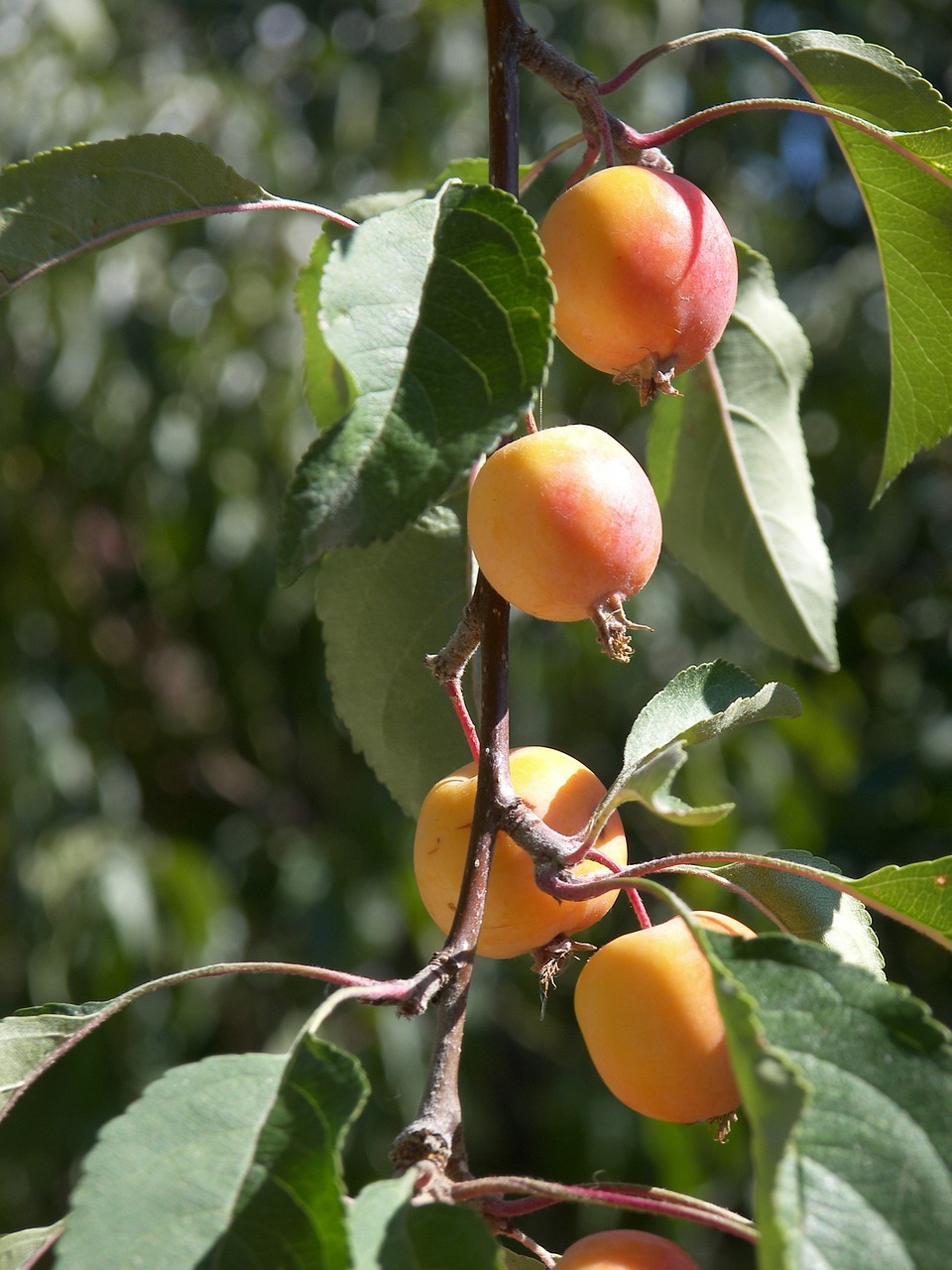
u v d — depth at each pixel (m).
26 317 1.13
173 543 1.19
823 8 1.27
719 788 1.09
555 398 1.10
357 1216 0.40
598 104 0.47
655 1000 0.44
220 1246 0.40
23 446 1.26
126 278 1.14
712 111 0.48
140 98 1.19
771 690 0.45
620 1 1.17
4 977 1.20
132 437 1.18
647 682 1.13
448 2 1.22
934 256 0.50
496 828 0.45
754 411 0.55
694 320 0.46
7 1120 1.12
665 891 0.42
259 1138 0.41
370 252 0.42
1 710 1.16
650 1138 1.04
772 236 1.25
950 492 1.34
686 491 0.56
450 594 0.52
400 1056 1.15
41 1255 0.46
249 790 1.41
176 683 1.45
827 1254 0.39
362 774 1.20
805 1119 0.40
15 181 0.48
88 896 1.11
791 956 0.41
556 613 0.45
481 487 0.45
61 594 1.29
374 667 0.53
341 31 1.27
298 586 1.20
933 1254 0.39
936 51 1.32
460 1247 0.40
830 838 1.23
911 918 0.44
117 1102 1.12
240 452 1.16
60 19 1.16
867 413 1.25
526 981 1.22
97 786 1.18
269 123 1.21
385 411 0.42
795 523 0.56
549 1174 1.18
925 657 1.35
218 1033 1.24
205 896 1.17
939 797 1.24
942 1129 0.40
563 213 0.46
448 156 1.19
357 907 1.15
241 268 1.17
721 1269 1.16
